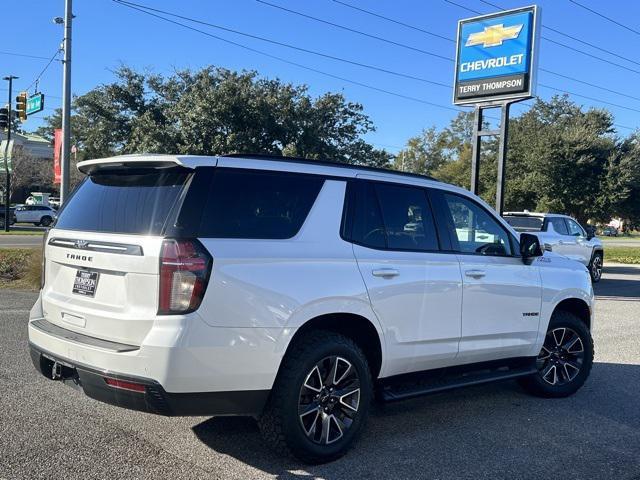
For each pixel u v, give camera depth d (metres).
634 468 4.22
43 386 5.55
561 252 16.20
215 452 4.24
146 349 3.54
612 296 14.60
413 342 4.65
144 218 3.84
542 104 43.00
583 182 37.31
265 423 3.98
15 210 41.84
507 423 5.13
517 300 5.46
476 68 16.59
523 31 15.52
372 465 4.15
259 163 4.13
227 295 3.68
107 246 3.86
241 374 3.73
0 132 60.50
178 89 36.41
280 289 3.88
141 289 3.66
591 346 6.13
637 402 5.83
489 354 5.27
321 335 4.15
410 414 5.33
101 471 3.86
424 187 5.05
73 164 41.19
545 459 4.34
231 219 3.88
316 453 4.06
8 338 7.33
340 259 4.25
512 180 40.88
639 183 37.12
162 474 3.85
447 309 4.88
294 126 30.17
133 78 36.69
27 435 4.41
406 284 4.58
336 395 4.20
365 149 33.06
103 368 3.67
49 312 4.37
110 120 37.03
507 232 5.61
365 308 4.31
